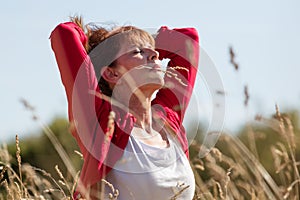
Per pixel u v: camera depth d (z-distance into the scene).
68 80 7.46
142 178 7.28
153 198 7.31
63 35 7.60
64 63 7.51
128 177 7.27
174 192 7.29
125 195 7.29
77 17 7.99
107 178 7.34
